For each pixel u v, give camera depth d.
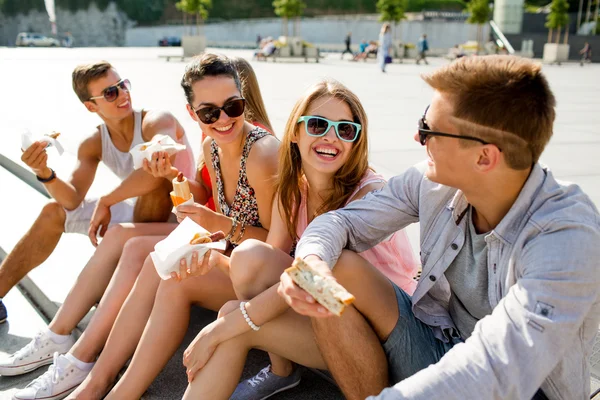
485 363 1.32
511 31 34.12
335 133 2.11
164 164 2.62
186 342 2.60
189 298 2.10
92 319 2.38
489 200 1.55
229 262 2.02
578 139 6.71
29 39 38.91
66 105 9.00
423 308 1.87
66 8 43.41
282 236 2.34
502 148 1.42
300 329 1.88
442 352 1.83
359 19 40.25
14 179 5.43
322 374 2.34
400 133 6.81
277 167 2.46
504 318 1.36
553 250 1.38
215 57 2.46
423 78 1.53
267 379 2.19
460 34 37.28
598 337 2.39
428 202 1.79
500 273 1.57
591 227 1.38
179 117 7.70
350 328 1.69
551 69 21.95
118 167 3.29
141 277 2.20
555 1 28.92
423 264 1.82
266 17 45.09
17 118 7.68
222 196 2.72
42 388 2.28
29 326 3.02
